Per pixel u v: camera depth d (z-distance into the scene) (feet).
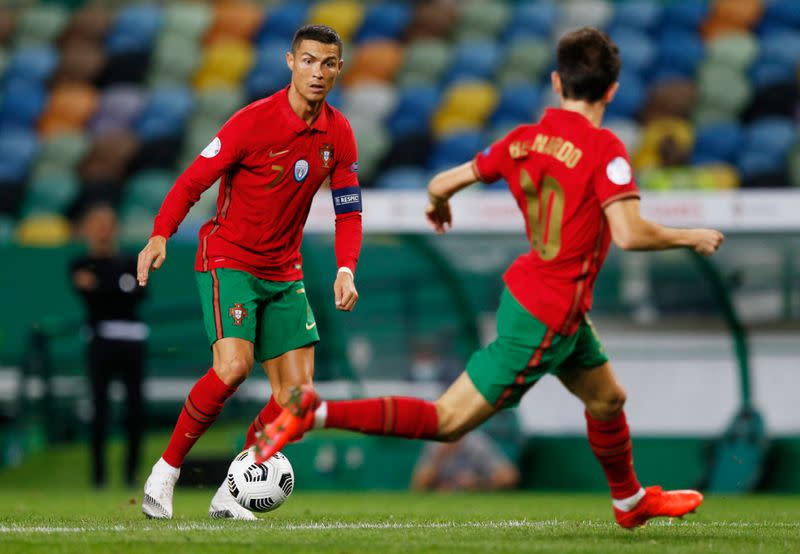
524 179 46.21
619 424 48.52
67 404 137.80
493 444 119.85
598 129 45.42
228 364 55.52
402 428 44.32
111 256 110.52
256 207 56.34
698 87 212.43
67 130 220.64
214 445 131.54
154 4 252.01
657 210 101.91
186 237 148.66
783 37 224.33
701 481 114.73
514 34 236.63
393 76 228.63
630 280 121.29
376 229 106.63
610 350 124.16
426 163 203.72
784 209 101.04
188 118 216.95
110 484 126.21
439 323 123.13
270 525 55.52
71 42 239.30
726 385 121.39
